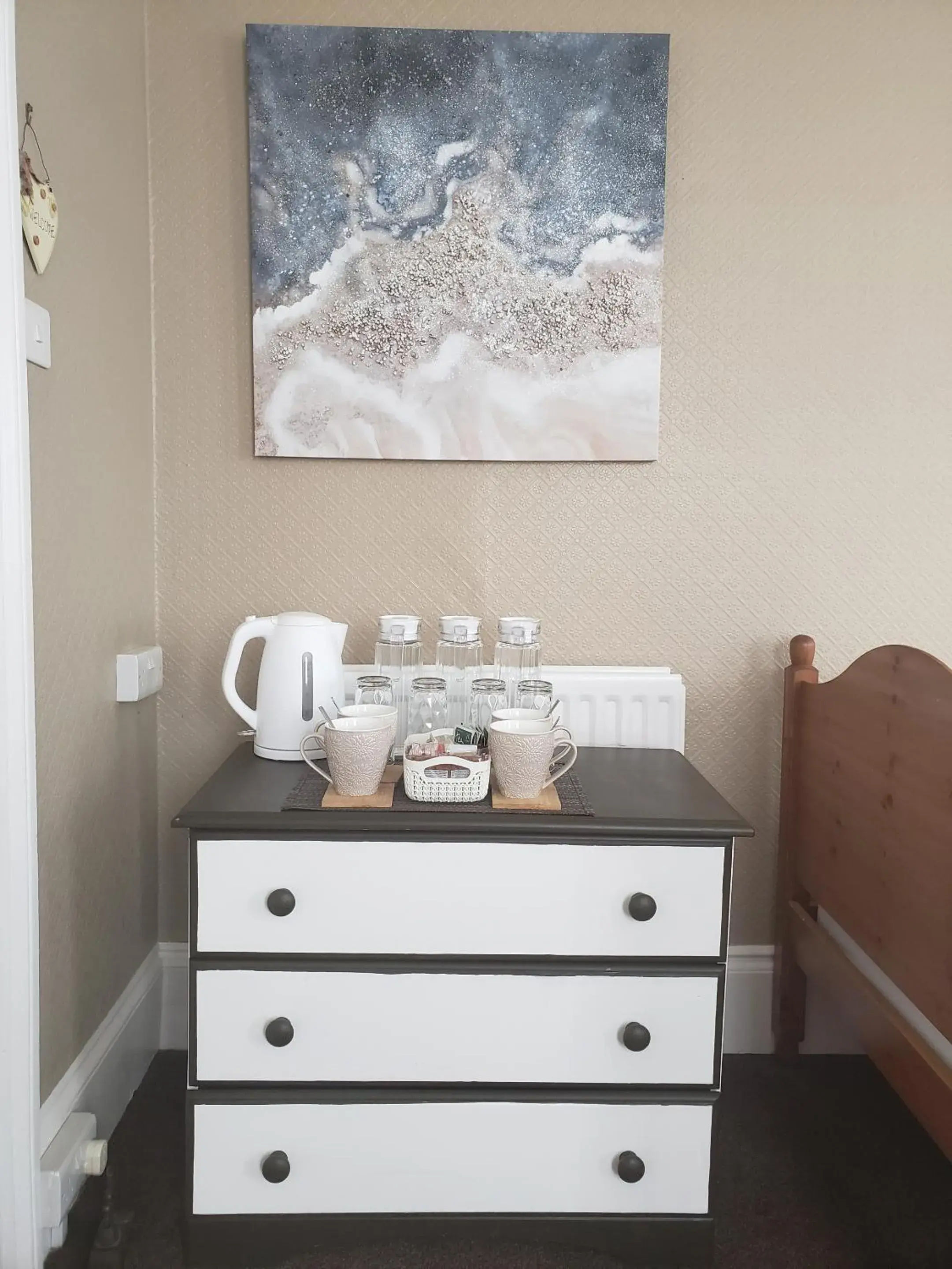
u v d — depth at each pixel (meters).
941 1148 1.23
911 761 1.37
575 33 1.76
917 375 1.86
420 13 1.77
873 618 1.90
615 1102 1.32
